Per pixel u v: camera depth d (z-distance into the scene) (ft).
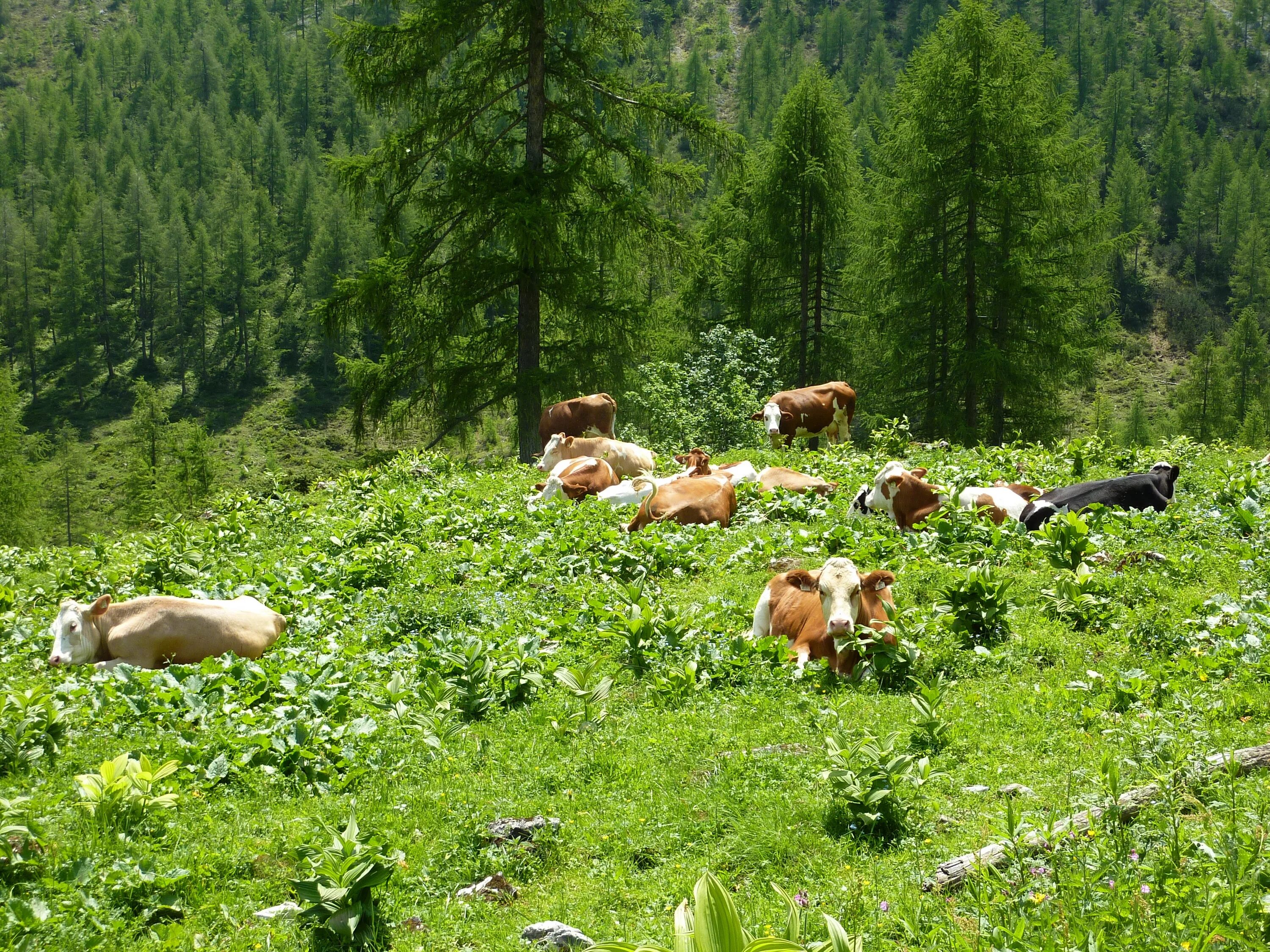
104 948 17.08
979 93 105.19
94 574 44.47
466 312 81.71
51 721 25.05
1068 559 35.22
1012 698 25.90
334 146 457.27
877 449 65.26
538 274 81.46
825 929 16.47
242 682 28.63
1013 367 104.99
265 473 63.77
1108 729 23.32
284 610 36.96
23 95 549.95
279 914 18.38
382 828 21.21
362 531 46.96
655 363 92.43
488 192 78.48
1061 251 111.75
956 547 37.70
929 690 24.66
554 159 84.64
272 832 20.98
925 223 109.70
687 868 19.49
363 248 364.99
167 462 280.92
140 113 535.60
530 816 21.66
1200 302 357.00
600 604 34.45
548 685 28.68
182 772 23.18
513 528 46.70
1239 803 18.45
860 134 335.26
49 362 353.92
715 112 511.40
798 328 131.54
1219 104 520.83
